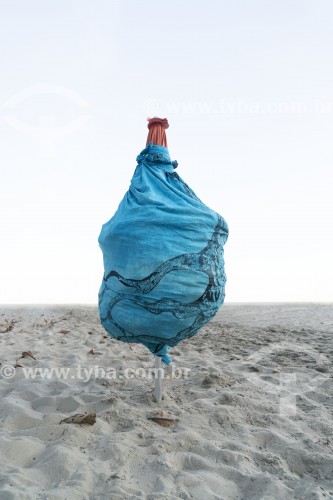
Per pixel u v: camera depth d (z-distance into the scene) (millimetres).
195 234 3029
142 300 2969
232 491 2424
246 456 2797
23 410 3420
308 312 14656
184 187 3434
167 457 2719
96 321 11484
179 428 3244
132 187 3340
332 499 2340
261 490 2414
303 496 2355
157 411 3479
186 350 6594
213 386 4352
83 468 2502
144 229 2982
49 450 2734
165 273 2920
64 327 9430
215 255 3117
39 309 15969
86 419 3168
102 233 3291
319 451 2945
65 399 3779
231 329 9656
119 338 3334
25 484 2334
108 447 2773
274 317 12922
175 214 3006
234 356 6000
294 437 3195
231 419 3432
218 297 3143
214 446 2896
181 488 2381
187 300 2977
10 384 4398
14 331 8852
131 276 2975
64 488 2285
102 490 2320
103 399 3844
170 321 2994
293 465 2771
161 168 3459
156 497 2236
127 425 3266
